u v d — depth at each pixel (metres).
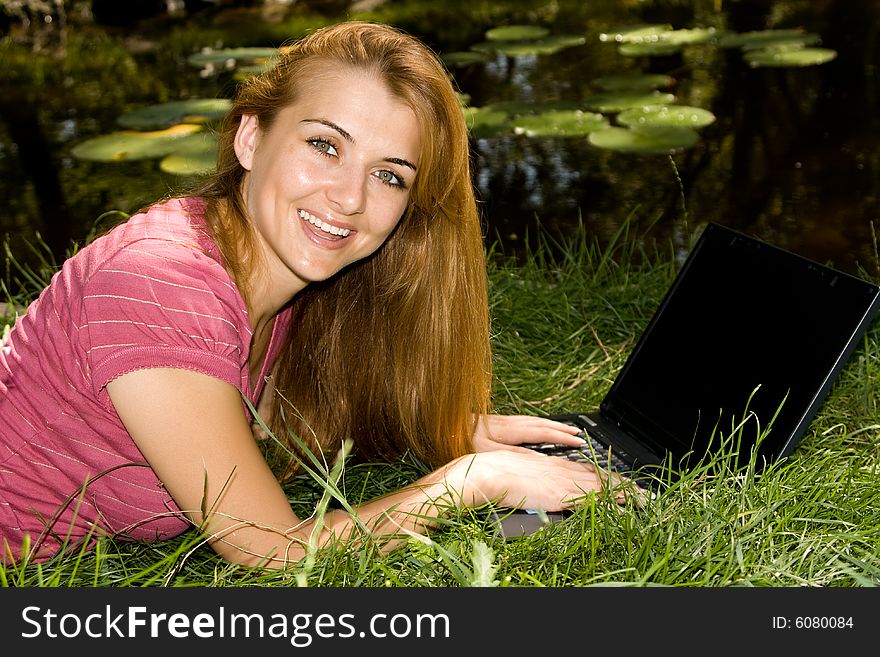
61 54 6.27
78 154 4.30
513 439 2.10
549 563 1.66
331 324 2.06
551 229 3.72
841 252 3.47
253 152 1.66
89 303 1.52
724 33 6.18
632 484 1.77
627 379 2.21
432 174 1.73
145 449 1.53
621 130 4.48
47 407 1.62
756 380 1.92
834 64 5.50
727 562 1.61
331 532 1.60
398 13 7.22
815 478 1.86
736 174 4.13
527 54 5.96
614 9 7.20
